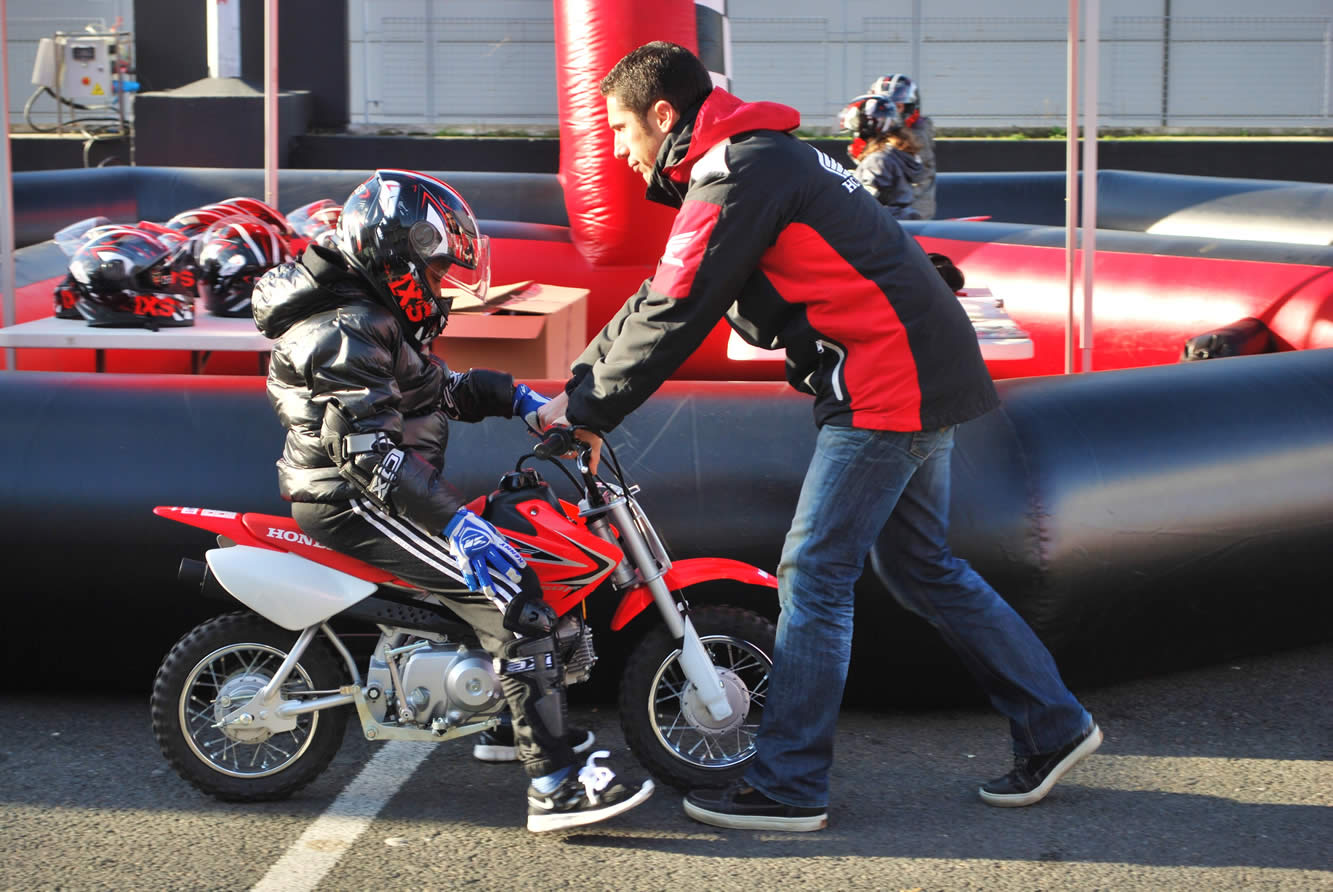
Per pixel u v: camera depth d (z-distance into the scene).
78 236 5.07
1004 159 15.04
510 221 8.20
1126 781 3.36
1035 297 7.00
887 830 3.09
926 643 3.62
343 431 2.81
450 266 3.04
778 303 2.94
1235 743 3.59
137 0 14.35
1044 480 3.60
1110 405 3.84
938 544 3.16
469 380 3.22
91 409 3.77
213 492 3.62
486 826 3.11
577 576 3.06
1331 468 3.95
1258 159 14.81
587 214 7.43
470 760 3.51
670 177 2.97
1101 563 3.61
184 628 3.71
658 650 3.21
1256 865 2.90
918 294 2.89
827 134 18.36
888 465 2.95
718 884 2.83
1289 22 18.44
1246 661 4.28
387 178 2.90
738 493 3.62
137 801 3.22
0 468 3.65
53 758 3.48
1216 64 18.62
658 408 3.79
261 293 2.95
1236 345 5.68
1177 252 6.70
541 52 18.41
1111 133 18.33
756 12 19.50
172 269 4.85
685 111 2.93
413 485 2.82
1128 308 6.61
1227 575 3.83
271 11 5.77
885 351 2.89
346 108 14.16
